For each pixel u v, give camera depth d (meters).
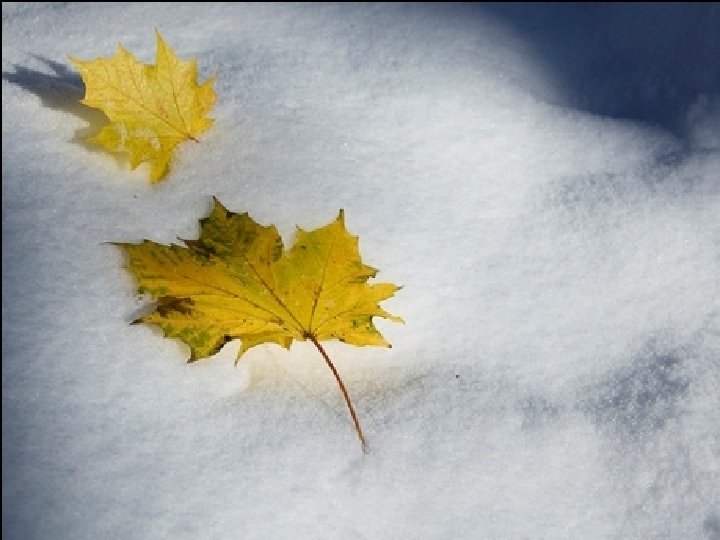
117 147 1.04
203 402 0.95
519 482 0.93
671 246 1.02
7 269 0.98
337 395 0.96
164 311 0.95
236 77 1.11
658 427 0.95
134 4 1.18
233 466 0.93
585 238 1.03
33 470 0.92
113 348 0.96
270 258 0.97
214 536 0.91
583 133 1.09
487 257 1.02
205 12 1.17
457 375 0.98
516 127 1.09
